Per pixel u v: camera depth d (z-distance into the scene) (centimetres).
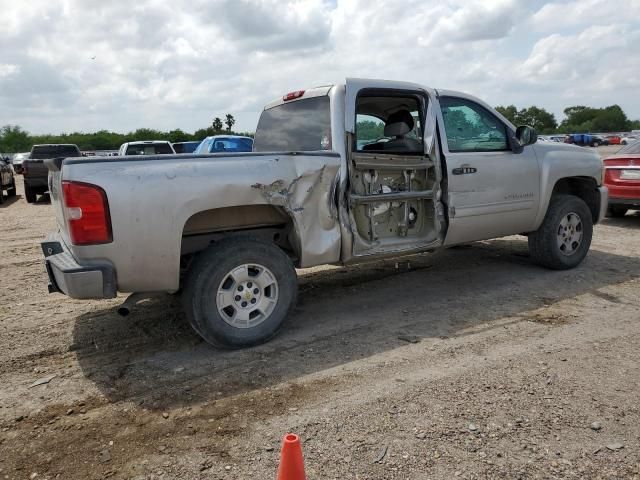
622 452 266
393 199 473
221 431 296
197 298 383
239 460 268
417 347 404
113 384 357
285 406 320
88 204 342
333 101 448
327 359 387
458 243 533
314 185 422
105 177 346
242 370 372
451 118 516
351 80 458
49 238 454
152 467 265
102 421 310
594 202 659
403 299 529
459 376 350
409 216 502
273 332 418
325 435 287
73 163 343
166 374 370
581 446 271
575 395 322
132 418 313
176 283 381
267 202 398
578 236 625
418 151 503
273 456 271
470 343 408
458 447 272
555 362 369
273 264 409
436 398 321
